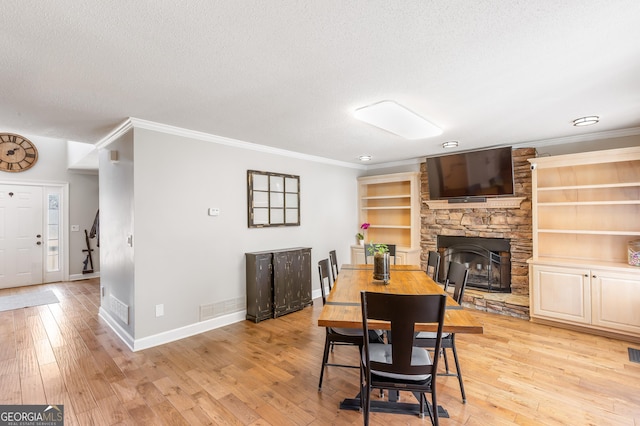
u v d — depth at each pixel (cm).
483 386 240
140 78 212
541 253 411
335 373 262
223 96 245
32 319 398
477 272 467
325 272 284
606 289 326
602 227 371
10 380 250
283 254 411
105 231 388
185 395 230
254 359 288
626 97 254
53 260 619
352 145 424
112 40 165
